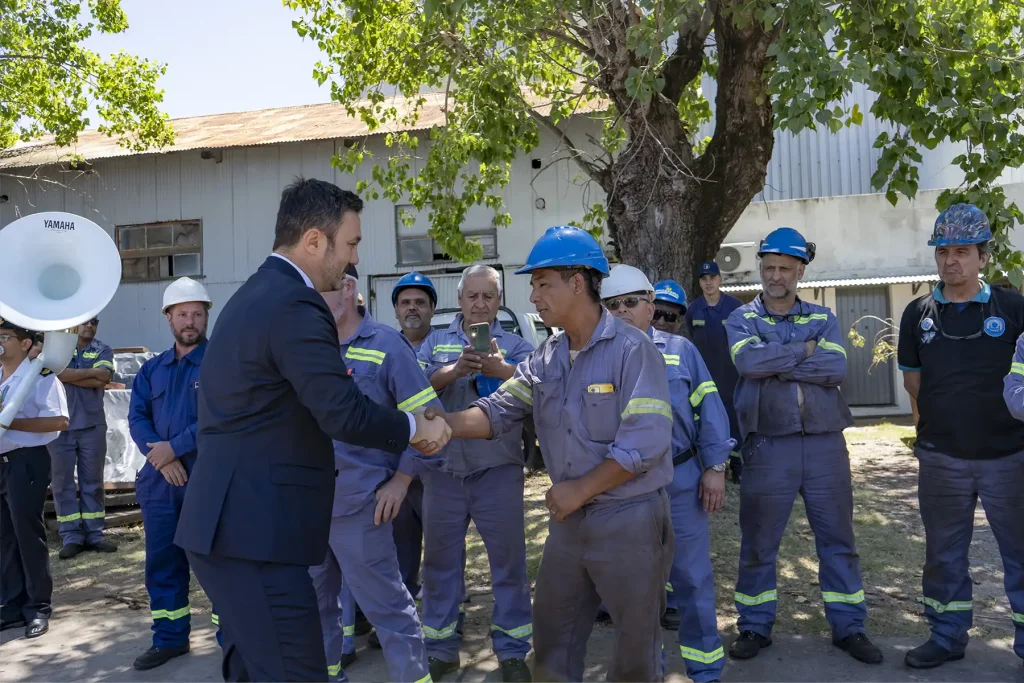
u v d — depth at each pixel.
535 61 8.74
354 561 3.33
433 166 8.55
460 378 4.16
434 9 6.04
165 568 4.27
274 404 2.37
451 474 3.95
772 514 4.09
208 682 3.99
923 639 4.24
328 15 9.06
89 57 12.40
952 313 3.91
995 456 3.78
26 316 2.97
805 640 4.28
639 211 7.30
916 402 4.11
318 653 2.39
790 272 4.09
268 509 2.33
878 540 6.04
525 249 12.99
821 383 4.02
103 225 14.34
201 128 15.66
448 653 4.00
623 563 2.69
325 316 2.42
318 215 2.53
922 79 5.32
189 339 4.31
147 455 4.19
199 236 14.18
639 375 2.70
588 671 3.97
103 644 4.57
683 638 3.69
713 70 9.34
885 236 13.88
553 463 2.86
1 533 4.82
